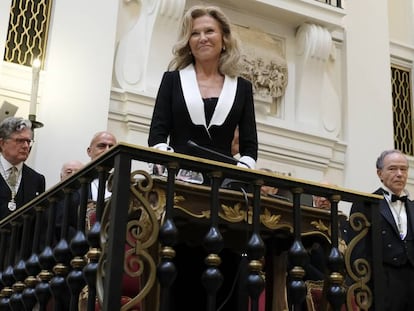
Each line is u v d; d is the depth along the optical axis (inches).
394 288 163.9
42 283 97.7
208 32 108.6
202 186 87.4
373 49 312.5
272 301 107.0
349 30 309.1
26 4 236.5
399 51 329.4
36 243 104.9
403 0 342.6
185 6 270.7
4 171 169.6
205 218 87.0
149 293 86.6
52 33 232.8
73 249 88.1
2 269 120.0
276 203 93.3
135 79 247.8
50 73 227.6
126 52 249.6
